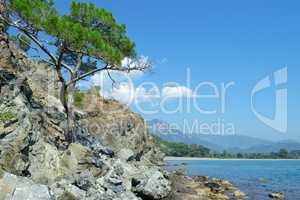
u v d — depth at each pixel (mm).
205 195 34875
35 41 32562
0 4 30516
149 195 29047
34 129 27000
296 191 45469
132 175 30797
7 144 23891
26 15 30125
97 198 24234
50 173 26359
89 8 35875
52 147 28578
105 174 30234
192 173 81000
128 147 61625
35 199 20422
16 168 23672
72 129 35062
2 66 27328
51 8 32438
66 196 22531
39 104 36250
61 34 30781
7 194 20094
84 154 30203
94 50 32656
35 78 44062
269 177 72188
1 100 25312
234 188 44938
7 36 30938
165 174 45500
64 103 35000
